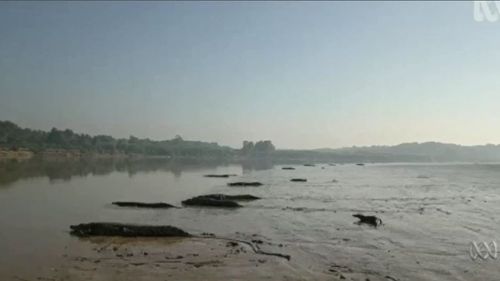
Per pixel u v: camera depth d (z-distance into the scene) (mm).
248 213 37531
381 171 135500
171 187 65688
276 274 18297
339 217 34969
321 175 106750
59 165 129250
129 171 111250
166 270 18875
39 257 21172
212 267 19391
